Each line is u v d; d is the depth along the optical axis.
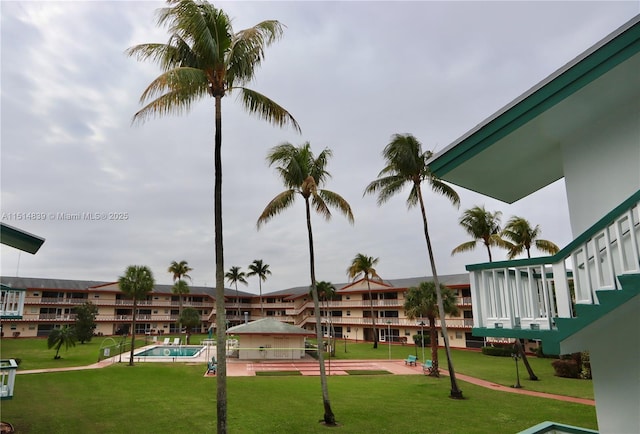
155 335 63.97
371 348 47.19
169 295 70.50
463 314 46.81
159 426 13.36
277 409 16.16
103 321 61.66
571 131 5.64
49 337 32.19
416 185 19.59
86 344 45.84
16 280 59.31
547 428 6.42
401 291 54.91
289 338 36.91
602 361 5.11
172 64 10.73
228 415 15.00
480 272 5.79
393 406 16.97
